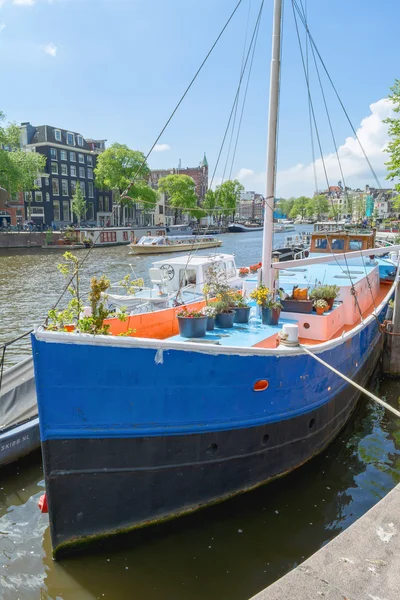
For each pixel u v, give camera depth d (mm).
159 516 5367
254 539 5500
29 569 5121
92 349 4598
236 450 5750
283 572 5023
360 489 6676
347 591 2707
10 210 61688
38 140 63531
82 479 4891
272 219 7293
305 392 6508
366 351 9867
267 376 5809
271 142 7020
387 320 11984
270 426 6059
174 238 52125
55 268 34156
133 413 4934
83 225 65500
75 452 4801
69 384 4613
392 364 11672
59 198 65375
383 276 15602
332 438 7836
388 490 6676
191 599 4660
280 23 6750
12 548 5512
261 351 5641
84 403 4715
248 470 5961
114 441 4922
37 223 63562
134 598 4672
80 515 4980
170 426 5168
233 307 7535
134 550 5266
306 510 6098
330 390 7332
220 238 73688
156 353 4883
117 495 5078
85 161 69625
